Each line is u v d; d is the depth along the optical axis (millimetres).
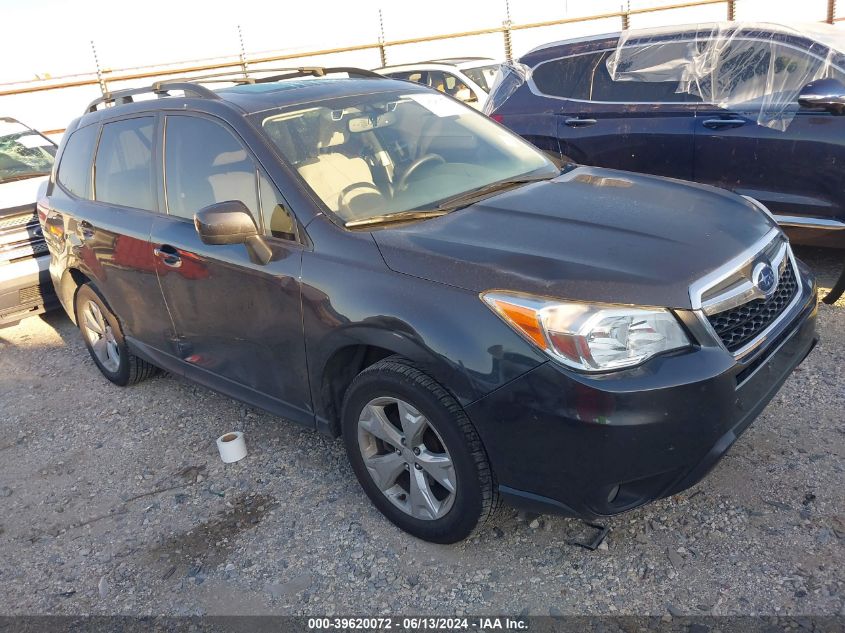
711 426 2273
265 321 3104
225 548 2996
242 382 3475
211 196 3377
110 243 3979
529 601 2492
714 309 2352
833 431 3178
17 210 5707
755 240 2689
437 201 3090
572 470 2287
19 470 3922
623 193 3082
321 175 3072
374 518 3045
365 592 2637
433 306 2467
